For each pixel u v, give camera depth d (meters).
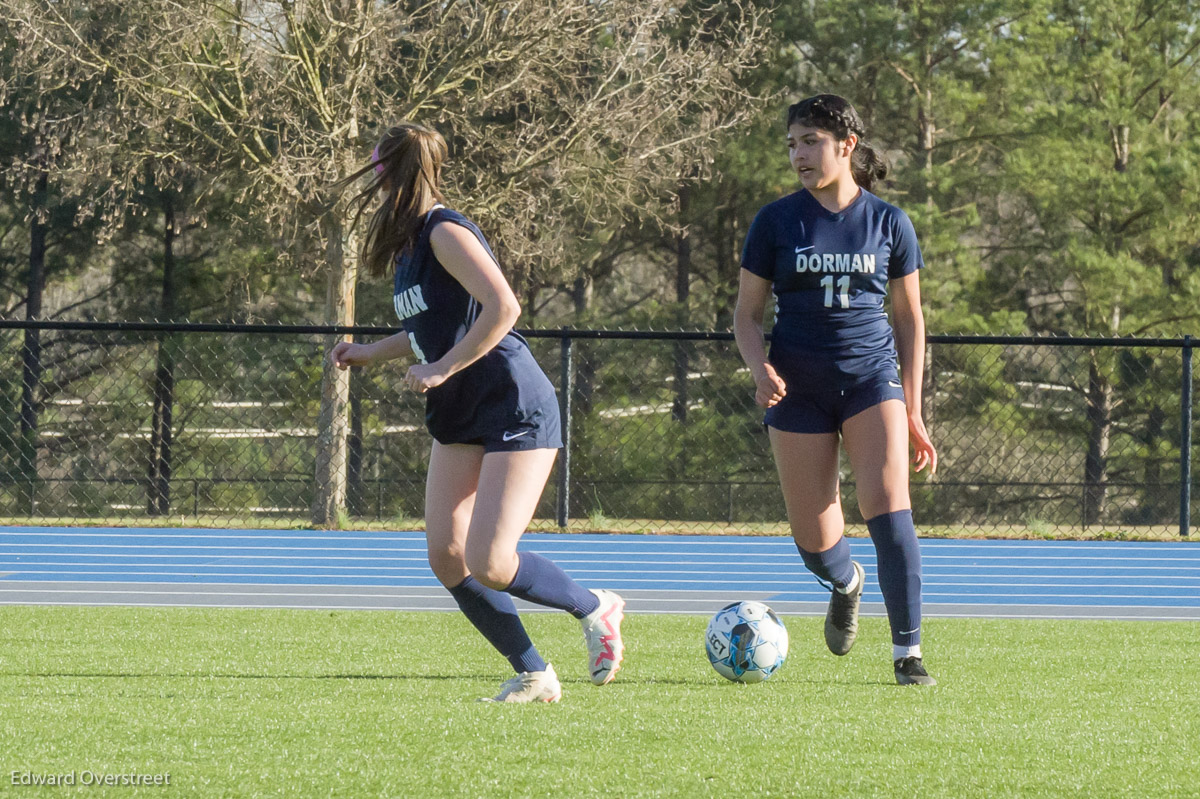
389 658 17.91
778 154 77.69
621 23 60.19
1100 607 28.22
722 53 63.81
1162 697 14.38
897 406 16.12
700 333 42.25
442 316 13.35
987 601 29.53
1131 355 78.31
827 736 11.48
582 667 17.23
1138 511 80.25
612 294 88.50
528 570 13.84
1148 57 83.38
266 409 83.50
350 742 10.93
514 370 13.38
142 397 85.00
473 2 60.59
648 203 68.19
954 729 11.92
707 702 13.58
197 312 85.44
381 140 13.43
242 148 58.50
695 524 50.44
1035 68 79.94
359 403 77.62
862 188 16.77
